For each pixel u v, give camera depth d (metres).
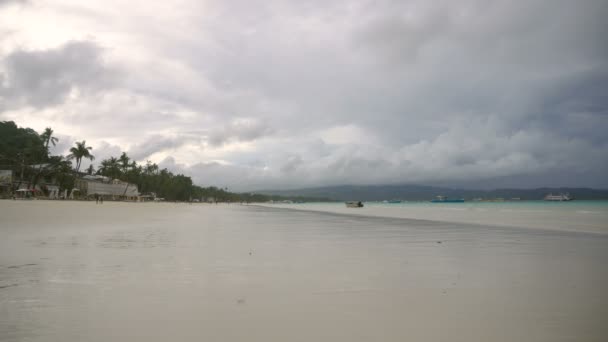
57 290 6.85
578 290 6.95
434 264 9.85
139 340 4.46
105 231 19.64
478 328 4.91
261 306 5.89
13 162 107.25
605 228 24.41
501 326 4.99
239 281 7.68
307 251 12.48
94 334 4.65
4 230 19.55
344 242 15.56
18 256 10.83
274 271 8.77
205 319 5.24
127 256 10.95
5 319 5.20
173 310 5.65
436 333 4.73
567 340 4.51
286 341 4.45
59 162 115.12
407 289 7.03
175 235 17.91
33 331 4.75
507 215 49.75
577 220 35.50
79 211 45.84
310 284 7.43
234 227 24.66
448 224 29.30
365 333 4.73
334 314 5.49
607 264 9.88
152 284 7.37
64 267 9.11
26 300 6.16
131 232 19.22
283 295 6.57
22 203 63.91
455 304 6.02
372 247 13.72
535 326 4.99
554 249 13.20
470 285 7.38
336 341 4.46
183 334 4.66
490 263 10.05
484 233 20.31
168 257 10.84
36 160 114.00
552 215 48.44
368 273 8.57
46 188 114.38
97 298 6.30
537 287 7.20
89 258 10.55
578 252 12.38
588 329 4.87
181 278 7.95
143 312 5.55
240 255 11.38
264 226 26.03
